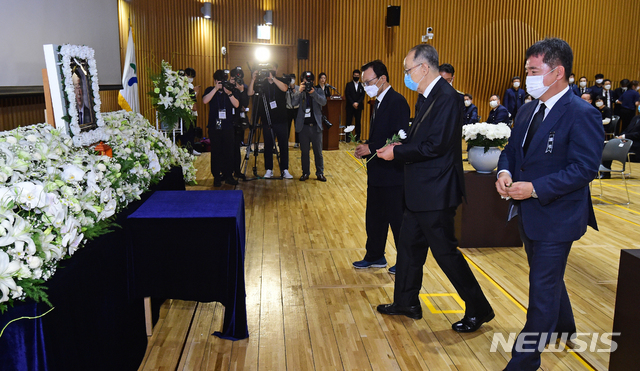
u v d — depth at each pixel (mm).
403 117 3301
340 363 2410
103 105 5891
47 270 1617
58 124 2391
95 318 1856
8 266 1420
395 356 2479
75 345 1652
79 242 1854
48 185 1732
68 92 2412
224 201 2707
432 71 2527
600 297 3256
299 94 6965
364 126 11961
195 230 2342
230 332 2598
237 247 2387
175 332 2707
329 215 5312
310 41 11516
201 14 10609
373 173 3445
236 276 2428
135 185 2688
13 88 3287
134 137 3074
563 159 2090
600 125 2018
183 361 2412
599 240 4578
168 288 2393
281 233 4637
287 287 3355
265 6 11078
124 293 2252
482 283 3459
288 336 2672
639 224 5164
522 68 12453
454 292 3287
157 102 4023
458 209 4312
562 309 2566
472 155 4238
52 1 4098
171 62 10406
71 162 2027
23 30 3498
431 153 2443
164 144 3555
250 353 2490
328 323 2832
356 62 11797
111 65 6113
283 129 7145
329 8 11469
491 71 12375
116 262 2158
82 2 4957
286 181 7125
